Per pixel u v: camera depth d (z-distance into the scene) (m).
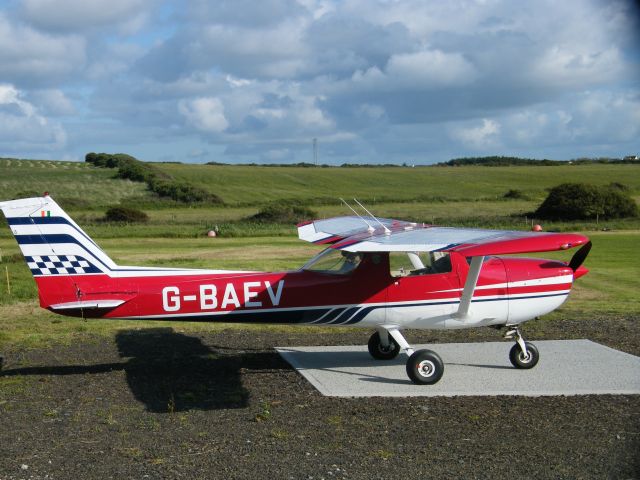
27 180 80.94
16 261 21.67
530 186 83.62
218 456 6.04
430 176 95.50
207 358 10.03
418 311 8.84
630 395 7.93
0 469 5.77
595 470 5.64
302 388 8.40
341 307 8.77
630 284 17.30
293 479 5.52
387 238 7.65
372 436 6.57
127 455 6.07
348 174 95.69
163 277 8.67
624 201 44.41
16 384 8.59
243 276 8.79
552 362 9.55
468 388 8.30
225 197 71.25
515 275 8.99
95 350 10.55
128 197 70.06
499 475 5.57
